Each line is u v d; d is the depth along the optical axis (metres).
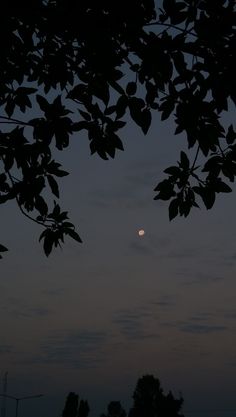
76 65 6.05
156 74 5.79
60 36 5.81
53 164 6.49
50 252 6.76
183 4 5.62
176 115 5.92
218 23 5.52
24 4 5.36
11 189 6.51
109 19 5.48
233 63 5.61
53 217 6.71
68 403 63.91
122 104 5.95
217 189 6.29
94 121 6.18
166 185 6.36
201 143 5.99
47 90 6.60
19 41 6.11
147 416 63.31
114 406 80.19
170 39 5.56
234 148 6.20
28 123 6.15
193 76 5.77
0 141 6.32
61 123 6.12
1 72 6.42
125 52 5.78
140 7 5.46
